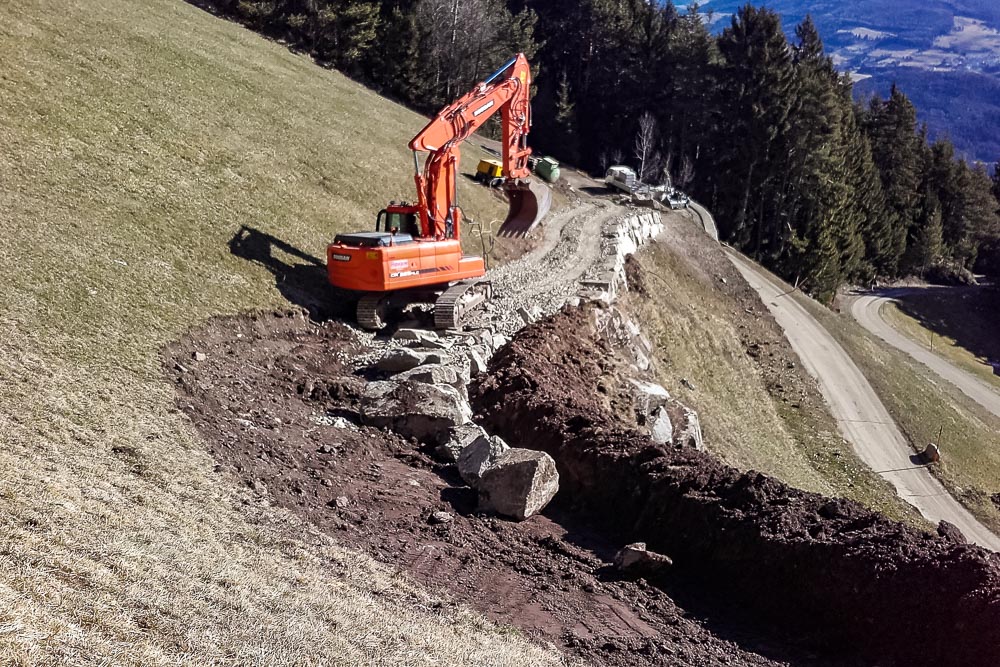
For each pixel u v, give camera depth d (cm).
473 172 5316
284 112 4081
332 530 1320
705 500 1466
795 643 1254
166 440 1402
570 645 1177
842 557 1264
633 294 4347
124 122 2966
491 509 1556
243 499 1298
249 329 2139
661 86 9862
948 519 4184
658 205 6981
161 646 792
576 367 2605
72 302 1778
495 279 3544
